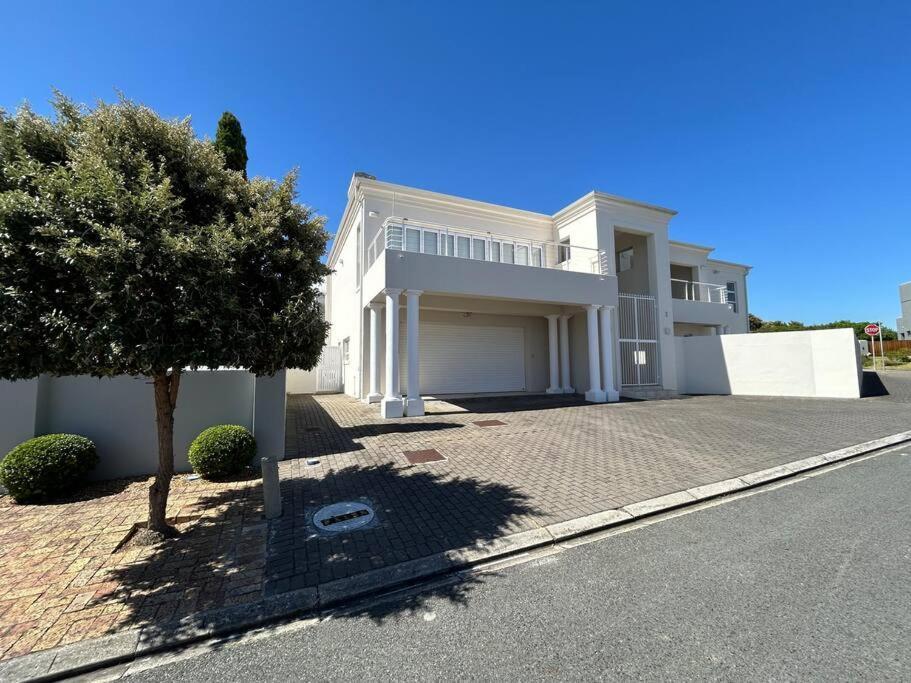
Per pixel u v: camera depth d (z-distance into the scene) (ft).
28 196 9.23
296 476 18.75
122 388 19.10
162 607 9.53
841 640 7.69
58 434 17.22
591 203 48.24
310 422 32.12
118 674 7.72
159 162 11.72
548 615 8.86
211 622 9.01
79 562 11.53
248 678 7.43
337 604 9.80
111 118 11.23
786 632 7.97
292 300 12.96
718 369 49.55
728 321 62.34
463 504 15.21
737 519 13.66
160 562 11.51
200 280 10.52
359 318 46.68
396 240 43.45
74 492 16.98
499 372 51.88
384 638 8.39
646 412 35.40
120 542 12.69
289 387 58.75
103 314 9.49
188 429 20.30
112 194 9.52
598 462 20.18
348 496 16.24
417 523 13.71
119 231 9.16
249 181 13.89
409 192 45.27
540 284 40.83
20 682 7.52
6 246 8.88
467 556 11.54
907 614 8.41
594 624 8.48
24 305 9.09
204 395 20.65
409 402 34.40
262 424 21.01
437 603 9.56
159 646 8.36
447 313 49.32
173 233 10.62
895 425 27.55
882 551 11.05
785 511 14.17
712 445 23.21
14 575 10.86
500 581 10.39
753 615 8.54
